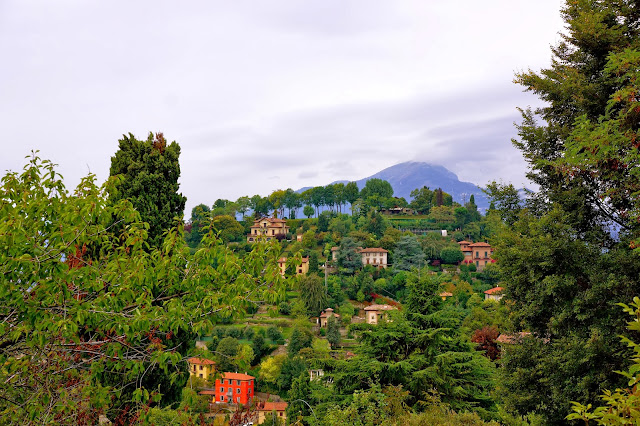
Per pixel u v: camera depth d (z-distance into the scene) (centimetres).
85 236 653
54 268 579
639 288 1028
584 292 1100
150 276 676
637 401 393
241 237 12319
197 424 783
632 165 838
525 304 1301
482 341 3062
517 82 1452
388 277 9206
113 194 734
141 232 718
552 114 1484
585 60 1430
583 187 1278
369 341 1691
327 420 1192
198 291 686
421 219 15088
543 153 1438
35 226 636
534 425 1044
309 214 16562
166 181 1648
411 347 1703
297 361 4884
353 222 13975
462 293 7125
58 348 650
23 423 629
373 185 18200
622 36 1252
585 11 1327
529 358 1266
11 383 636
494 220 1498
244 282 674
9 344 650
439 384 1562
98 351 689
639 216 920
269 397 4794
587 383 984
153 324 682
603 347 976
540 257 1186
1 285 541
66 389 650
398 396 1307
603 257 1130
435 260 10731
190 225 10900
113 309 647
